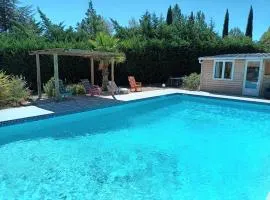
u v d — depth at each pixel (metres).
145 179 5.81
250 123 10.80
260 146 8.06
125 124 10.38
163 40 21.80
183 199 5.02
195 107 14.05
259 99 14.46
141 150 7.58
